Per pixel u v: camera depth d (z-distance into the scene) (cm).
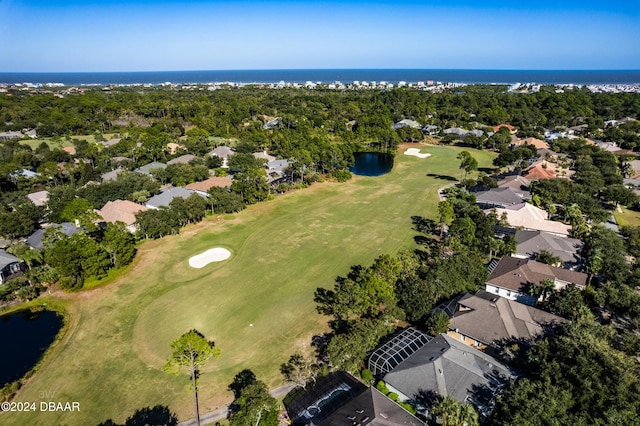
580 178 10094
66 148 13312
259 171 10162
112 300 5531
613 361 3500
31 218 7719
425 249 7106
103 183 9338
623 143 14262
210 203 8838
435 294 5219
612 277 5544
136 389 3962
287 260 6725
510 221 7831
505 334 4478
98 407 3747
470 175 11988
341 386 3828
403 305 5041
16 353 4484
